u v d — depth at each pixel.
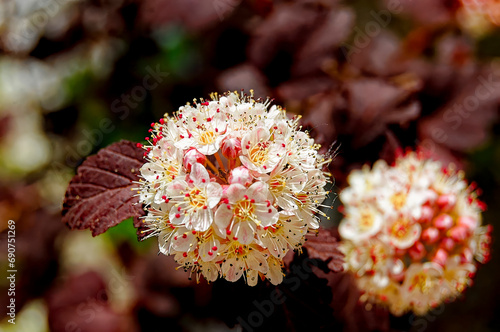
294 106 0.25
